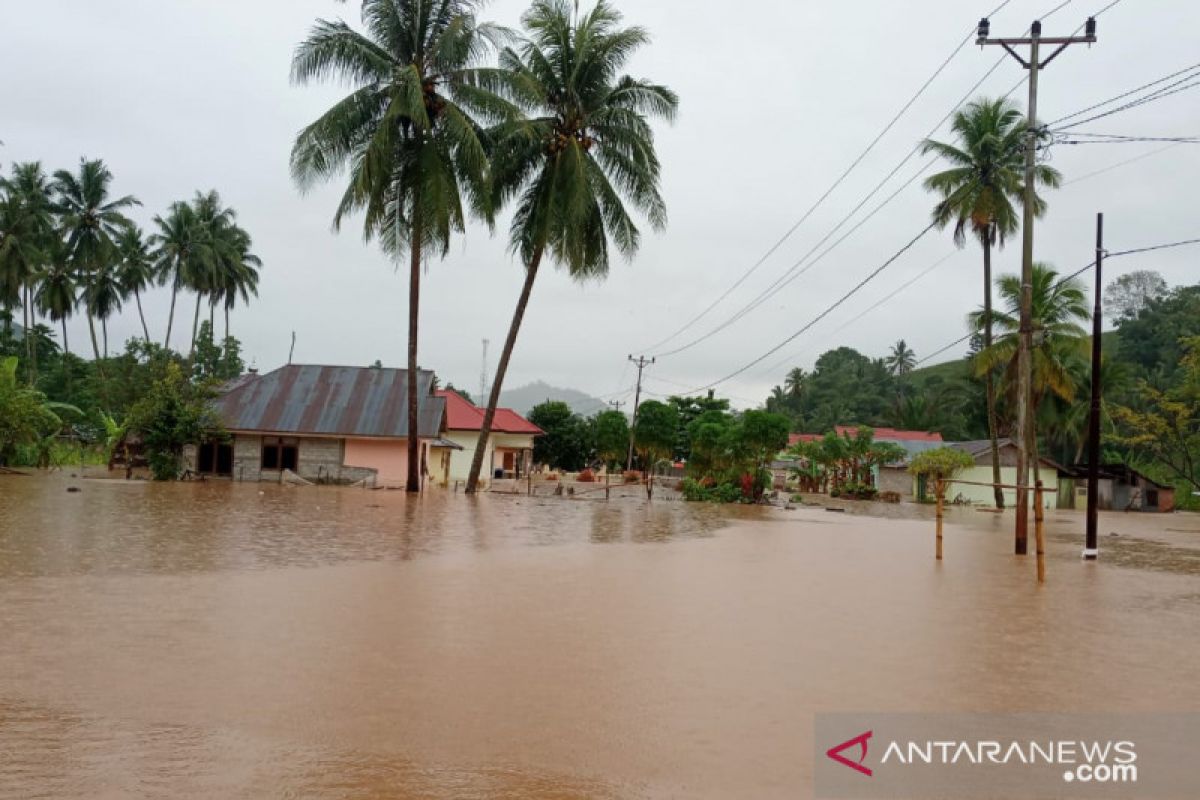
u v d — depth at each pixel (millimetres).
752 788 5172
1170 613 12180
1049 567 17734
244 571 12492
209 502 24594
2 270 49750
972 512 42156
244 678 7043
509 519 23766
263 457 38000
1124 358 88312
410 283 33281
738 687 7297
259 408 38562
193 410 35312
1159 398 49469
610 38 32500
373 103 30953
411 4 30938
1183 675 8281
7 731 5695
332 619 9422
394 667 7539
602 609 10625
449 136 30953
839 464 54875
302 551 14945
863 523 29578
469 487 35594
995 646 9320
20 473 34781
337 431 37594
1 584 10781
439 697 6723
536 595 11461
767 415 39094
